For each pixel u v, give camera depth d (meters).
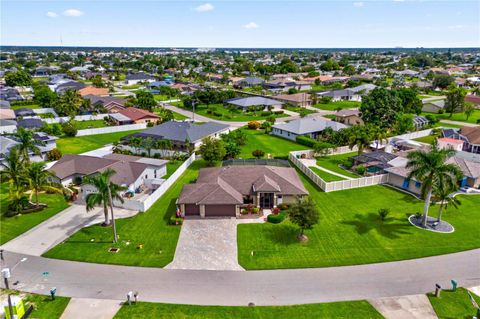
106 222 48.00
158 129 90.38
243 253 41.88
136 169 62.06
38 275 37.75
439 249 42.78
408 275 37.91
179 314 32.09
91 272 38.34
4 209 52.94
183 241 44.44
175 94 167.62
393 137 93.31
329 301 33.94
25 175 50.78
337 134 86.56
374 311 32.59
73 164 63.78
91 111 127.94
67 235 45.84
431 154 46.16
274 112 134.75
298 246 43.34
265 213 52.00
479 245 43.72
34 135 78.69
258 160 66.38
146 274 38.00
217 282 36.72
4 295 34.59
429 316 32.00
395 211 53.03
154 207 54.06
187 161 73.12
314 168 73.12
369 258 40.94
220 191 51.19
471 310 32.72
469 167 62.38
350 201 56.50
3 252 41.88
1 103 120.56
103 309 32.75
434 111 134.25
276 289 35.69
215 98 146.00
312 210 43.59
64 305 33.22
